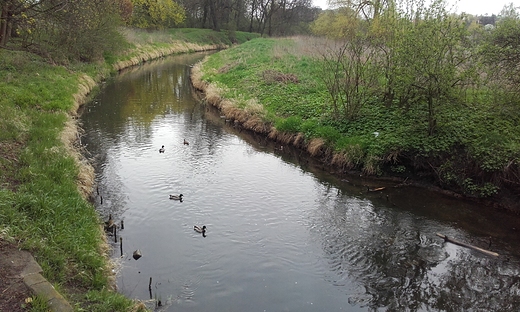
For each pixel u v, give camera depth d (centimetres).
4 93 1468
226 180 1232
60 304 518
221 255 830
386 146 1277
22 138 1100
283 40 4675
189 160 1395
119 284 712
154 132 1711
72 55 2609
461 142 1177
